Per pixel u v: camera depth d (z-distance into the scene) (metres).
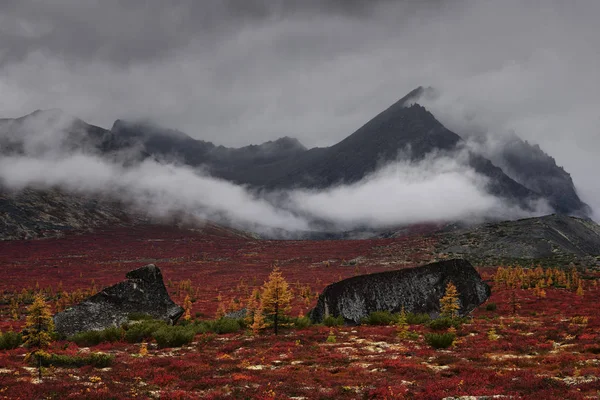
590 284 91.62
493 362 24.80
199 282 126.75
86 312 44.47
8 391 18.16
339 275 135.88
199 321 50.66
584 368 21.83
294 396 18.69
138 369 24.33
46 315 25.06
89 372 23.12
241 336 39.62
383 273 54.22
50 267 151.88
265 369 24.98
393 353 29.48
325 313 52.19
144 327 39.31
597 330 35.69
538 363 24.20
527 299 70.56
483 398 16.45
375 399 17.98
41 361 24.61
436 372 22.70
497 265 139.62
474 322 46.97
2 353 29.83
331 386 20.34
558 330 37.56
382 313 49.16
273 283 40.09
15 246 192.50
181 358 28.48
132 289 48.56
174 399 18.02
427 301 52.56
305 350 31.62
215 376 22.67
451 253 168.00
